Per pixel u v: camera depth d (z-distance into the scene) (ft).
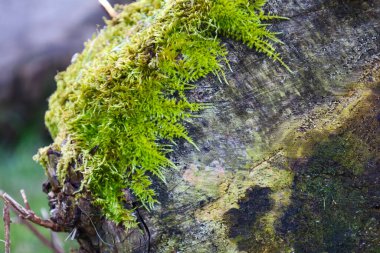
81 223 1.76
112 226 1.69
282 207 1.68
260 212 1.68
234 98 1.72
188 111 1.71
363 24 1.76
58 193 1.79
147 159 1.68
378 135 1.70
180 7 1.75
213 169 1.69
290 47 1.74
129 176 1.68
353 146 1.70
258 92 1.72
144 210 1.66
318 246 1.68
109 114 1.71
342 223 1.68
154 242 1.66
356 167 1.69
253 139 1.70
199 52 1.73
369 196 1.69
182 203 1.67
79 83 1.96
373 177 1.69
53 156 1.80
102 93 1.73
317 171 1.69
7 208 1.79
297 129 1.71
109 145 1.69
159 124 1.70
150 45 1.74
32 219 1.76
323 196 1.69
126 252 1.69
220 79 1.72
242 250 1.67
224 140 1.70
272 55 1.73
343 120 1.71
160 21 1.76
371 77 1.73
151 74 1.72
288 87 1.73
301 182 1.69
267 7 1.75
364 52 1.75
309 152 1.70
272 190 1.68
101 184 1.69
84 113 1.76
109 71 1.76
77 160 1.72
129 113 1.70
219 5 1.73
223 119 1.71
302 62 1.73
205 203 1.67
